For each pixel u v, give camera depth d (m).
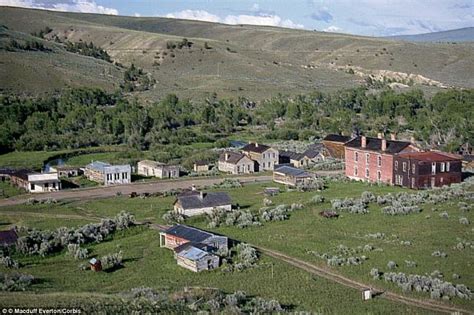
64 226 92.12
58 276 67.69
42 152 172.00
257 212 97.50
